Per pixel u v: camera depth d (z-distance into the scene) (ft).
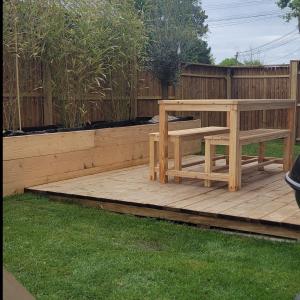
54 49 20.45
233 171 15.72
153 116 28.50
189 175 16.72
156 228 12.92
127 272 9.72
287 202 14.12
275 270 9.81
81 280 9.30
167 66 28.71
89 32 20.98
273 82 34.06
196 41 33.76
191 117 27.76
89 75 21.56
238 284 9.11
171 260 10.38
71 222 13.35
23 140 16.81
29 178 17.15
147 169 21.17
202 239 12.00
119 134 21.33
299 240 11.66
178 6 31.01
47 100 21.66
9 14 18.29
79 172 19.30
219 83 34.81
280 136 18.92
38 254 10.68
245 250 11.09
